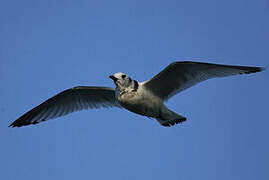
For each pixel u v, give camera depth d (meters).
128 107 12.29
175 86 12.30
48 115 13.73
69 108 13.71
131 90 11.91
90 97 13.59
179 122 12.30
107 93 13.32
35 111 13.61
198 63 11.48
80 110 13.70
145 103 12.09
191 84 12.20
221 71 11.78
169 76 11.87
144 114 12.48
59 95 13.20
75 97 13.53
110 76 12.00
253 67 11.48
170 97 12.45
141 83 12.10
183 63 11.45
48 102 13.42
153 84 12.09
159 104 12.18
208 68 11.79
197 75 12.03
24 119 13.73
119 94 12.08
